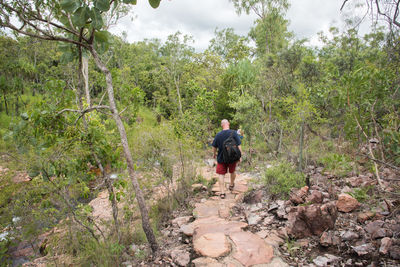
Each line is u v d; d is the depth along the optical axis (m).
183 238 3.67
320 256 2.74
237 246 3.06
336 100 3.36
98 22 2.58
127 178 4.49
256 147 8.66
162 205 4.84
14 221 3.18
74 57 3.56
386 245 2.53
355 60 7.09
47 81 3.53
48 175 3.08
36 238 3.45
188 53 27.69
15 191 3.07
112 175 4.07
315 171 5.28
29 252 3.77
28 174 3.11
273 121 8.26
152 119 20.56
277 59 9.03
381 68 3.64
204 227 3.62
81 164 3.44
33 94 19.69
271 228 3.54
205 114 12.59
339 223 3.26
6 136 3.23
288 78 8.52
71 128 3.29
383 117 3.71
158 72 30.56
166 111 24.39
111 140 4.49
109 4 2.55
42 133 3.31
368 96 3.45
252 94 9.53
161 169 4.93
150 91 33.31
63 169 3.15
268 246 3.02
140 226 3.97
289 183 4.54
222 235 3.32
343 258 2.65
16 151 3.21
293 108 5.59
